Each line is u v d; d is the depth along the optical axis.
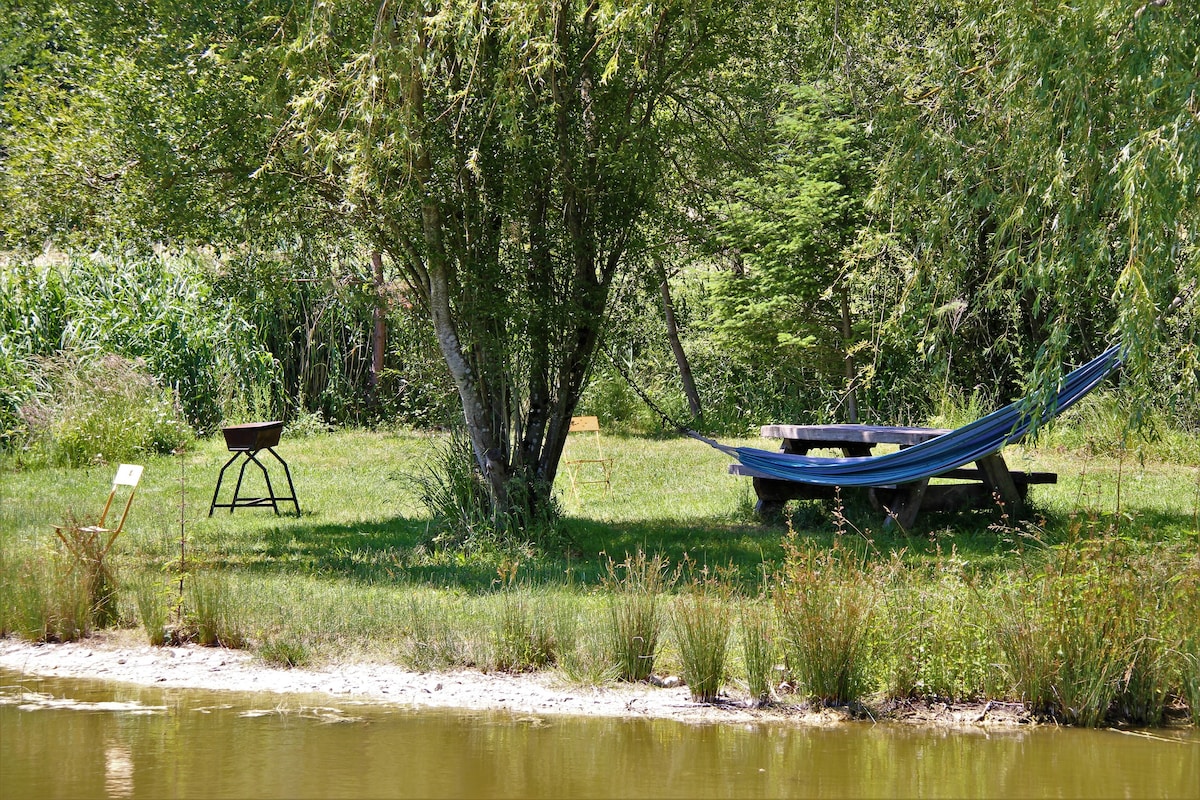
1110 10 8.95
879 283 20.06
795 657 8.84
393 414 28.12
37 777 7.03
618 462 23.16
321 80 11.77
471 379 14.27
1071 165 9.62
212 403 26.27
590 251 14.45
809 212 25.20
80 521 11.94
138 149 13.11
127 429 22.91
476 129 13.41
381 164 12.41
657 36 14.42
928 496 16.00
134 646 10.24
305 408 27.86
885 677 8.80
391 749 7.65
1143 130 8.91
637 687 9.12
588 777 7.12
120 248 14.69
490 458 14.37
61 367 23.73
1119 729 8.30
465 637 9.85
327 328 28.00
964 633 8.90
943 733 8.13
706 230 15.66
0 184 13.41
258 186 13.50
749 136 16.61
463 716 8.41
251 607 10.64
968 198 10.97
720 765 7.37
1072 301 10.34
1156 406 20.08
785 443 16.86
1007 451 22.72
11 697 8.86
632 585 9.96
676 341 29.72
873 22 15.90
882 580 9.29
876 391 28.47
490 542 13.84
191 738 7.86
